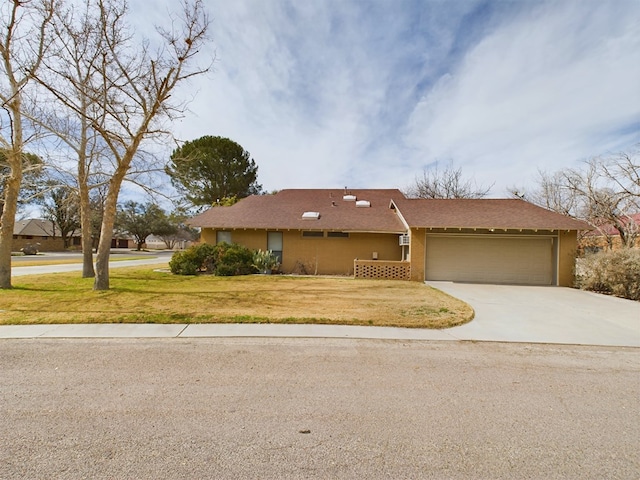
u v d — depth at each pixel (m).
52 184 13.53
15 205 9.80
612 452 2.48
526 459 2.38
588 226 12.55
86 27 9.78
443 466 2.28
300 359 4.47
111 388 3.48
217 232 16.34
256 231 16.12
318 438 2.61
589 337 5.72
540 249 13.41
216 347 4.92
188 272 14.09
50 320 6.16
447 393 3.50
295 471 2.20
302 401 3.25
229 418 2.90
